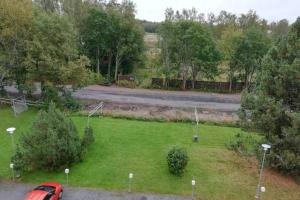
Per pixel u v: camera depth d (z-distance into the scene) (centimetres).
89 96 4891
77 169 2778
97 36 5759
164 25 5506
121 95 5041
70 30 4253
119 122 3891
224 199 2422
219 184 2609
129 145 3269
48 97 4153
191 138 3516
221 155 3117
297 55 2509
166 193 2481
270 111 2514
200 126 3881
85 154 3005
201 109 4481
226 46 5788
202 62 5478
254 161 2994
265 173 2775
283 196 2472
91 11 5712
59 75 4044
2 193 2430
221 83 5806
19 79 4316
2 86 4472
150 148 3219
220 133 3691
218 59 5597
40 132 2666
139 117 4025
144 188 2534
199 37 5344
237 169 2852
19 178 2644
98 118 3981
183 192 2494
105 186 2548
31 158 2642
